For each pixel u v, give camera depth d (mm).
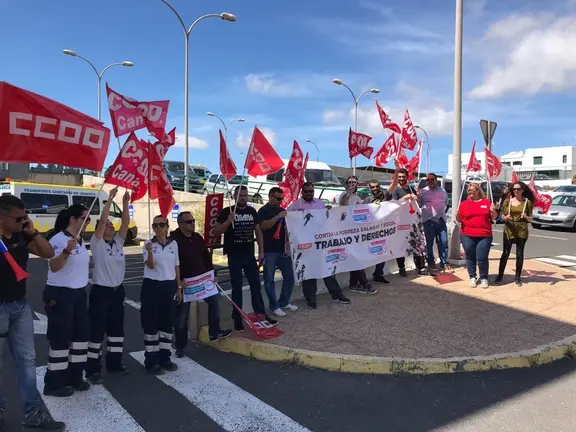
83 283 4496
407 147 9219
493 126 10219
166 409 4195
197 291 5434
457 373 4945
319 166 22547
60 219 4465
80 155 4387
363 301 7332
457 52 9766
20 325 3781
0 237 3672
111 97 4773
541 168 84688
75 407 4227
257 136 6453
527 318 6441
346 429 3836
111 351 4965
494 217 7988
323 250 7215
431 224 9008
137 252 15578
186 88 23047
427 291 7840
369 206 7984
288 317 6562
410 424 3906
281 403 4312
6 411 4145
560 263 12523
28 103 4074
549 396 4422
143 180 5082
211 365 5266
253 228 6191
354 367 5012
